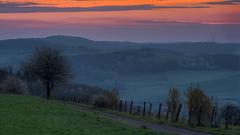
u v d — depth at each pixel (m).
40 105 64.81
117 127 44.12
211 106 53.06
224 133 46.47
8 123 41.47
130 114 65.44
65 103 83.50
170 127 50.44
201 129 48.91
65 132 37.97
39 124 41.97
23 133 36.25
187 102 53.84
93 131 40.09
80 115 54.53
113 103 77.69
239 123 60.94
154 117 61.28
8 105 60.53
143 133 40.81
